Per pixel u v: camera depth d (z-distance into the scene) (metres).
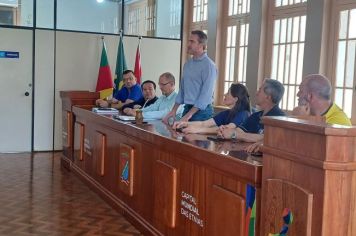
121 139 4.37
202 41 3.91
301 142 1.99
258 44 6.44
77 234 3.79
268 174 2.20
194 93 4.00
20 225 3.97
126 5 8.05
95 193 5.10
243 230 2.46
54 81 7.69
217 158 2.66
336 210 1.90
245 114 3.57
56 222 4.08
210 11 7.54
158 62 8.32
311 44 5.55
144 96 5.96
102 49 7.88
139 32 8.20
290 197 2.04
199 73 3.93
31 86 7.57
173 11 8.38
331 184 1.88
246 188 2.45
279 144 2.12
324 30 5.44
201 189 2.91
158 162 3.46
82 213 4.37
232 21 7.21
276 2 6.31
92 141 5.29
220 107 7.10
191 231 3.04
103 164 4.86
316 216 1.92
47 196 4.94
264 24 6.43
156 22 8.30
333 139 1.87
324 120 2.44
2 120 7.48
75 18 7.74
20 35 7.43
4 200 4.74
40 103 7.66
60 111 7.77
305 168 1.98
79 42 7.77
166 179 3.32
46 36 7.57
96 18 7.88
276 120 2.11
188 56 8.38
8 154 7.41
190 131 3.61
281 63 6.22
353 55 5.20
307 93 2.81
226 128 3.23
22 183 5.50
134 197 4.04
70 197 4.92
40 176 5.89
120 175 4.27
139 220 3.89
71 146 6.20
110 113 5.20
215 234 2.72
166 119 4.31
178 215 3.23
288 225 2.04
